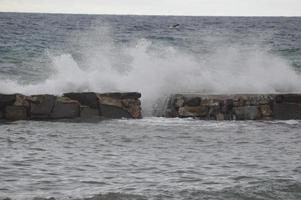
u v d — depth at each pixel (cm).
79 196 2267
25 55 7894
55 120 4378
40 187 2408
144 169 2780
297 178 2594
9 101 4359
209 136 3809
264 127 4253
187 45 9069
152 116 4844
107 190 2372
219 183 2500
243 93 5047
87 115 4481
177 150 3303
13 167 2758
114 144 3459
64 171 2708
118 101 4559
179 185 2464
